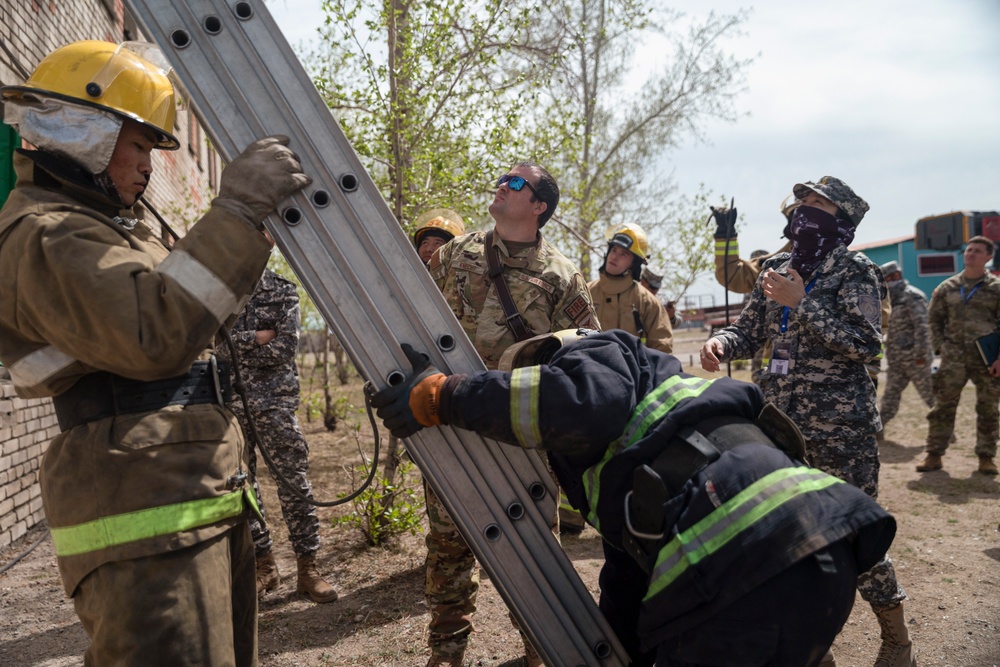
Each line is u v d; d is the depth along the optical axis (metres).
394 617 3.57
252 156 1.62
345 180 1.72
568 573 1.91
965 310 6.25
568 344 1.79
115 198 1.83
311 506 3.85
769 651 1.51
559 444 1.65
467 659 3.20
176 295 1.54
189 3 1.64
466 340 1.83
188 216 10.70
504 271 3.02
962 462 6.80
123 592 1.57
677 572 1.57
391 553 4.46
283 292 3.90
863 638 3.36
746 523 1.55
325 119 1.71
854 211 3.08
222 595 1.69
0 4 5.07
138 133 1.82
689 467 1.65
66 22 6.59
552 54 5.87
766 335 3.40
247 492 1.81
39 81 1.73
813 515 1.55
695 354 20.20
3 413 4.70
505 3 5.09
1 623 3.62
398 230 1.77
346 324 1.73
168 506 1.62
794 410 3.11
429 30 4.98
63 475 1.64
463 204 5.46
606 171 12.56
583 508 1.87
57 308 1.53
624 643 1.99
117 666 1.56
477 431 1.68
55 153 1.72
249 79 1.67
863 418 3.04
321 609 3.70
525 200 3.00
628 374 1.70
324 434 8.67
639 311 5.45
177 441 1.68
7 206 1.69
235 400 3.84
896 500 5.53
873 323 2.97
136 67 1.79
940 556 4.30
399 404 1.73
